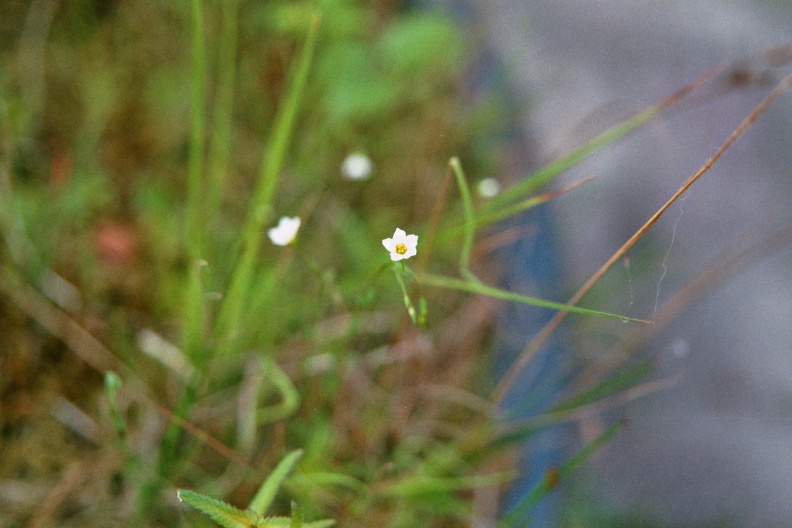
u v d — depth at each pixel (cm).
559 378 31
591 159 37
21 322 30
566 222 35
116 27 37
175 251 32
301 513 21
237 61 37
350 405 29
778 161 38
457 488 28
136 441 29
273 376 28
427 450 29
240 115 36
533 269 33
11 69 35
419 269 28
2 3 37
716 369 32
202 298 27
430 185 35
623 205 36
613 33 42
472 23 40
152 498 28
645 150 38
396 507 28
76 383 30
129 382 30
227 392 30
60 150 34
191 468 28
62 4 37
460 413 30
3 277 30
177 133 35
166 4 38
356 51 35
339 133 35
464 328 32
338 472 28
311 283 32
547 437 30
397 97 37
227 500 27
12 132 33
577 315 32
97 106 35
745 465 31
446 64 37
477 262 33
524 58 40
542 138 37
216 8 38
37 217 32
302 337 30
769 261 35
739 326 33
